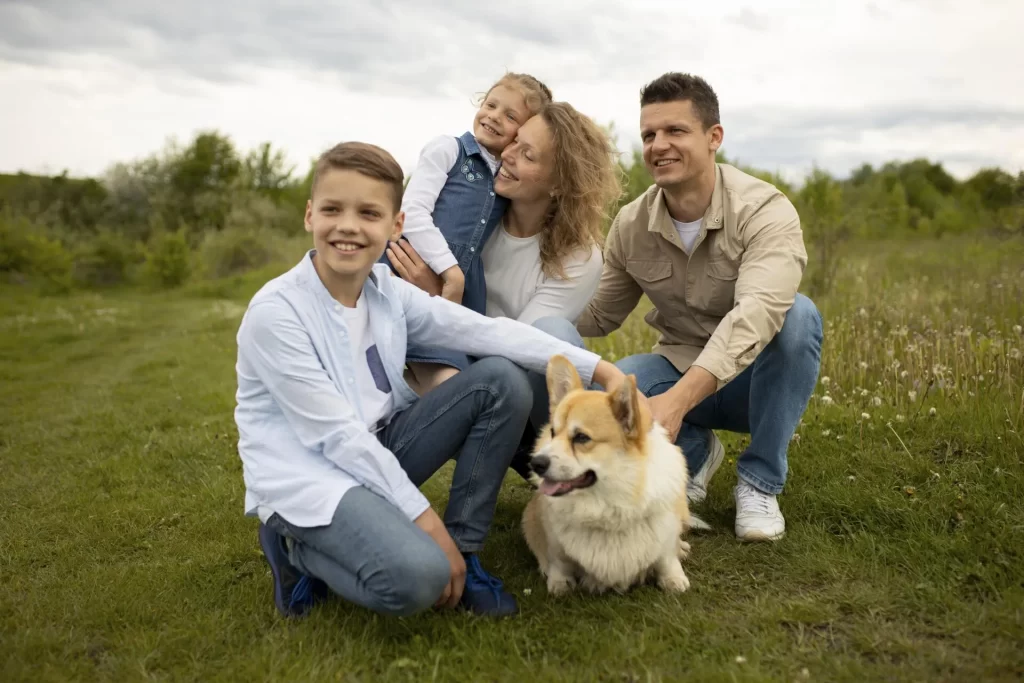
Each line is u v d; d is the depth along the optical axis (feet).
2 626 8.83
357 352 8.58
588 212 10.93
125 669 7.73
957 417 12.89
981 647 7.40
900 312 20.30
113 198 142.72
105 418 20.59
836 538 10.21
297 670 7.54
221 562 10.50
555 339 9.50
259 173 157.58
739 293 10.25
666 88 10.37
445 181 11.35
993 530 9.54
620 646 7.77
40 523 12.53
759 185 10.84
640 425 8.66
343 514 7.66
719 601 8.86
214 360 31.04
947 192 80.07
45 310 61.82
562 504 8.88
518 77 11.63
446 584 7.74
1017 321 19.07
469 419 8.91
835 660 7.32
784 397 10.46
